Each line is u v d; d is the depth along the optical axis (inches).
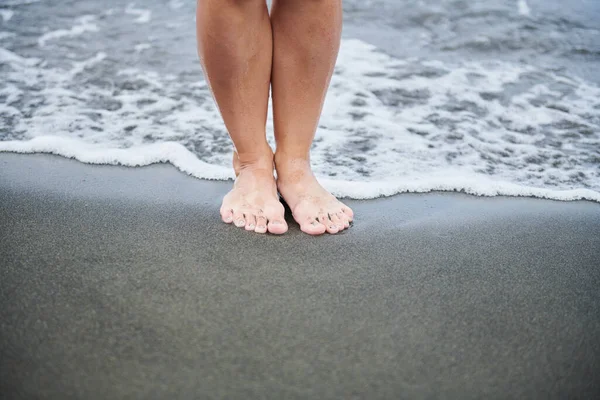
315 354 53.9
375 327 56.1
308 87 65.1
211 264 60.9
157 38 113.0
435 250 64.4
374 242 64.9
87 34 114.3
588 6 142.2
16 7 129.8
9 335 54.1
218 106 65.2
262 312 56.7
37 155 77.0
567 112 91.3
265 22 63.1
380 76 98.4
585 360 54.8
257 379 52.3
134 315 55.9
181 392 51.4
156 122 84.6
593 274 62.6
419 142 82.7
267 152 67.6
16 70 96.5
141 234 64.1
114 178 73.4
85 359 52.9
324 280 59.9
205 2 60.6
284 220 65.7
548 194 74.2
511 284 60.9
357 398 51.6
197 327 55.3
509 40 119.5
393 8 135.7
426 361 54.0
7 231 63.7
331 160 78.2
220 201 70.0
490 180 76.0
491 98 94.2
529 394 52.6
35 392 51.0
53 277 58.8
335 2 62.4
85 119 84.7
